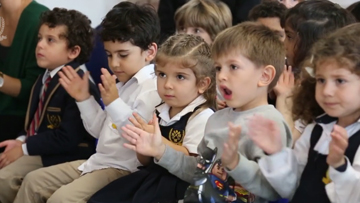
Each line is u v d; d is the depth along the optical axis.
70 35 3.01
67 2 4.24
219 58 1.99
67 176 2.66
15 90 3.21
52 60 2.98
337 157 1.59
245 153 1.92
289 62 2.45
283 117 1.99
